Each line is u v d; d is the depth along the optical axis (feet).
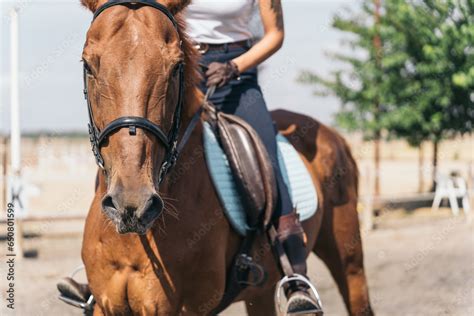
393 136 46.47
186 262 9.65
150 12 8.57
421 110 43.93
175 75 8.60
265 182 11.01
